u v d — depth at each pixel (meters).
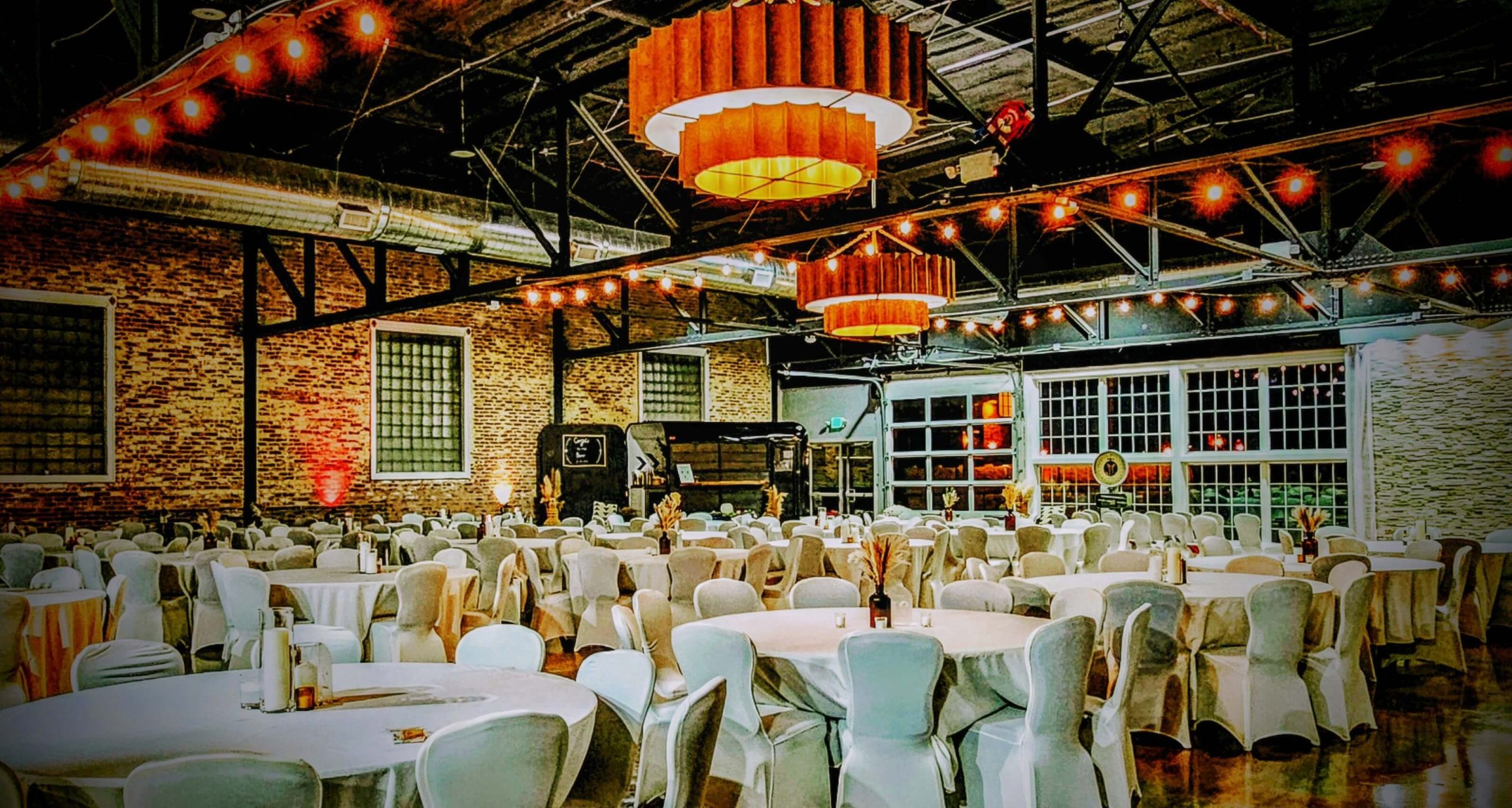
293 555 8.55
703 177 4.67
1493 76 8.20
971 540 10.85
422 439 14.59
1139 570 7.62
